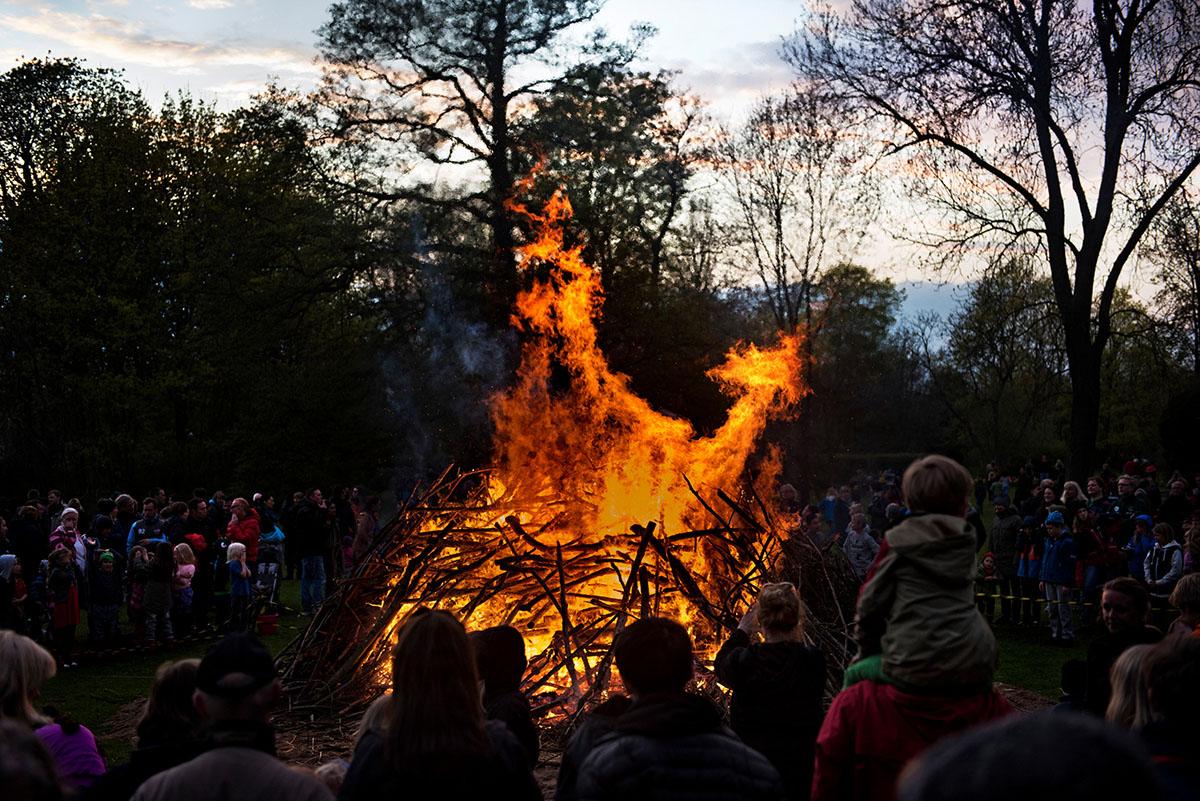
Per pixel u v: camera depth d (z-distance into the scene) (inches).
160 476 1295.5
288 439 1170.6
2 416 1196.5
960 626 131.0
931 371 1633.9
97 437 1259.2
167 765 136.2
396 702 116.7
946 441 1657.2
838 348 1391.5
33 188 1350.9
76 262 1312.7
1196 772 105.2
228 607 615.8
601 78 975.6
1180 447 986.1
